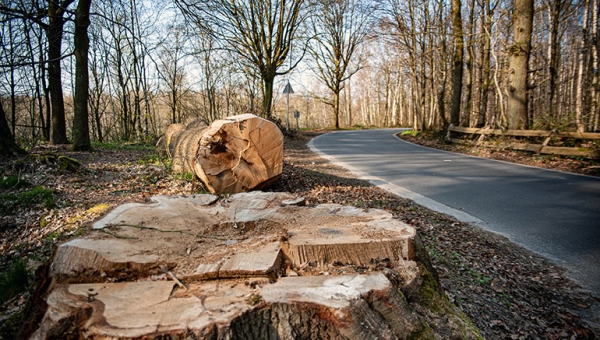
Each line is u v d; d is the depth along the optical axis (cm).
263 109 2170
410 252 249
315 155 1357
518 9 1323
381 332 188
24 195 582
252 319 179
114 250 225
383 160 1181
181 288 199
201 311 176
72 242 228
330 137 2458
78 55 1174
